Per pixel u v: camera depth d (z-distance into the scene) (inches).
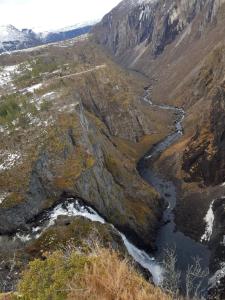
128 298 406.6
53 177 2982.3
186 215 3604.8
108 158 3796.8
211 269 2716.5
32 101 4047.7
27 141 3174.2
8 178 2898.6
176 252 3102.9
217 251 2871.6
